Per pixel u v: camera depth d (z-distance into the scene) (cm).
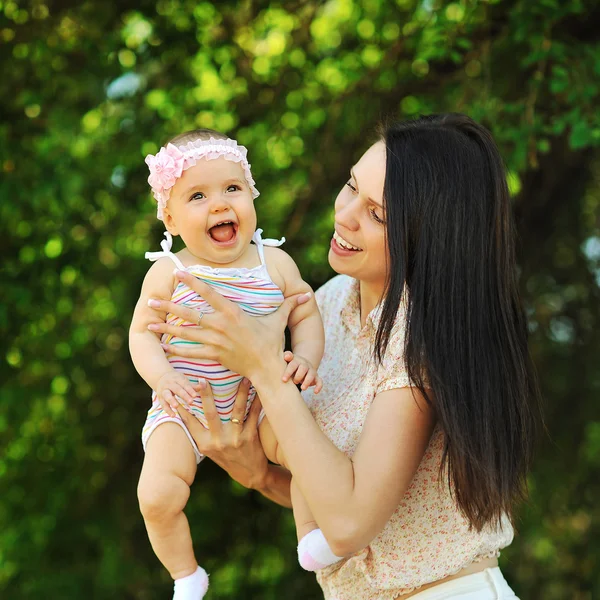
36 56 484
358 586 213
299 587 555
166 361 215
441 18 442
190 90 519
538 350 586
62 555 548
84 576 544
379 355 202
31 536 541
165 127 519
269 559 560
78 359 531
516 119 464
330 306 248
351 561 212
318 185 527
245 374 205
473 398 195
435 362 194
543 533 586
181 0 497
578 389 591
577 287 596
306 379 205
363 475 192
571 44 455
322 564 207
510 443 200
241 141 532
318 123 534
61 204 469
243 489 559
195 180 212
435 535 205
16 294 479
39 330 508
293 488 218
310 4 525
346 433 211
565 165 535
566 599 604
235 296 215
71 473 553
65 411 550
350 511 190
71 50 493
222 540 557
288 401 200
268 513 561
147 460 215
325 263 511
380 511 191
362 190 212
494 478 194
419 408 196
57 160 462
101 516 552
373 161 213
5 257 489
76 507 553
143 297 219
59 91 493
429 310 197
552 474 586
